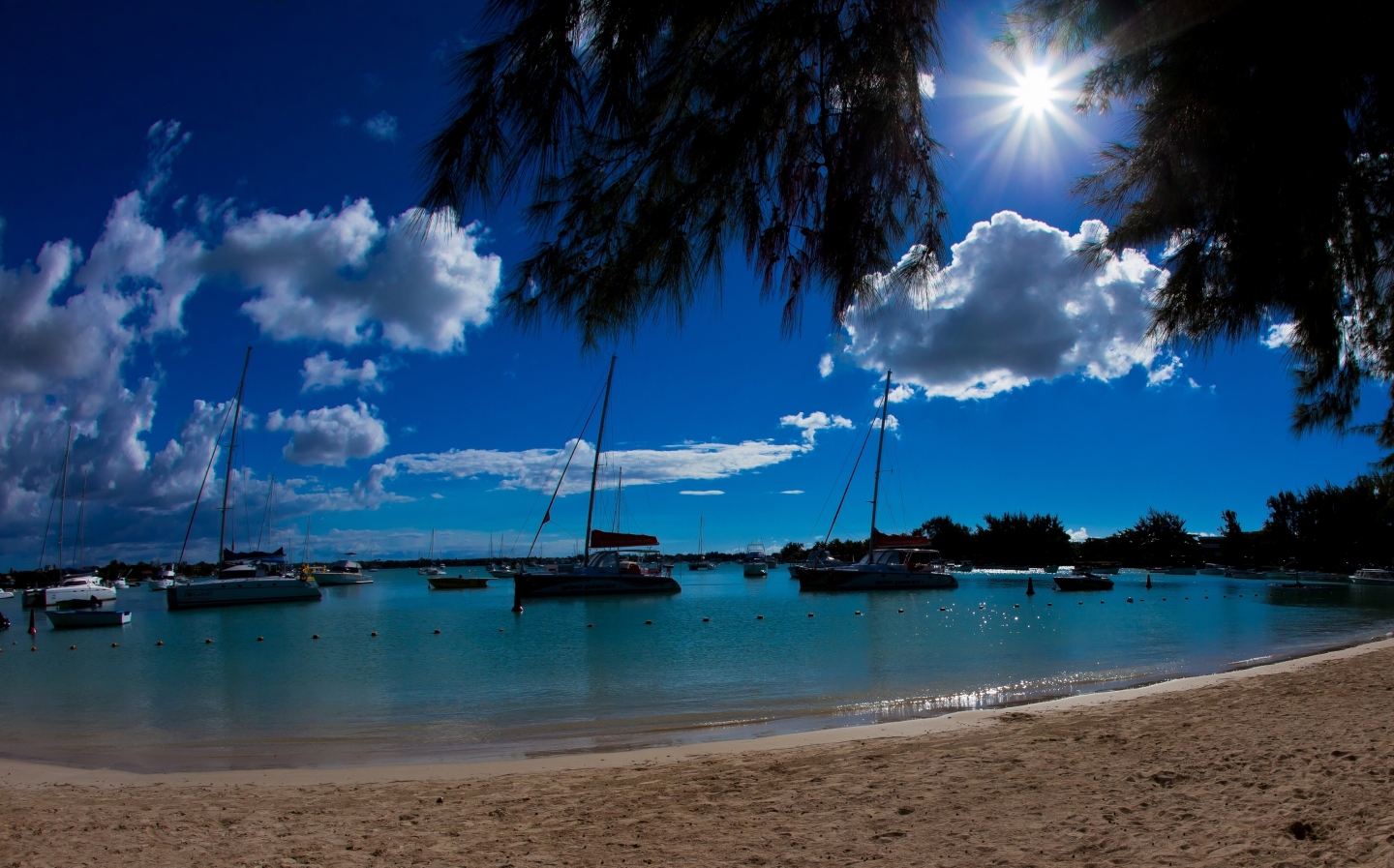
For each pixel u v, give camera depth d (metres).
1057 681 17.38
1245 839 4.70
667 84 2.93
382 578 155.62
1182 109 3.37
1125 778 6.51
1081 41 3.45
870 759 8.23
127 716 15.52
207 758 11.55
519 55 2.58
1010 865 4.66
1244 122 3.19
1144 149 3.70
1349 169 3.26
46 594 55.47
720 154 3.07
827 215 3.22
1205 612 42.47
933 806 6.09
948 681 17.70
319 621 40.41
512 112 2.63
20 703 17.42
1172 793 5.94
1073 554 124.25
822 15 3.02
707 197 3.16
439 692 17.75
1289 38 2.98
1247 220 3.51
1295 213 3.38
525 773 8.86
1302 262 3.59
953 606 48.59
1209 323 3.88
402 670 21.69
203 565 75.81
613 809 6.76
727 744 10.58
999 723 10.31
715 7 2.80
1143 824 5.20
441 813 6.96
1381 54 2.88
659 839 5.77
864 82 3.04
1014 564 121.88
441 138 2.65
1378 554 78.25
